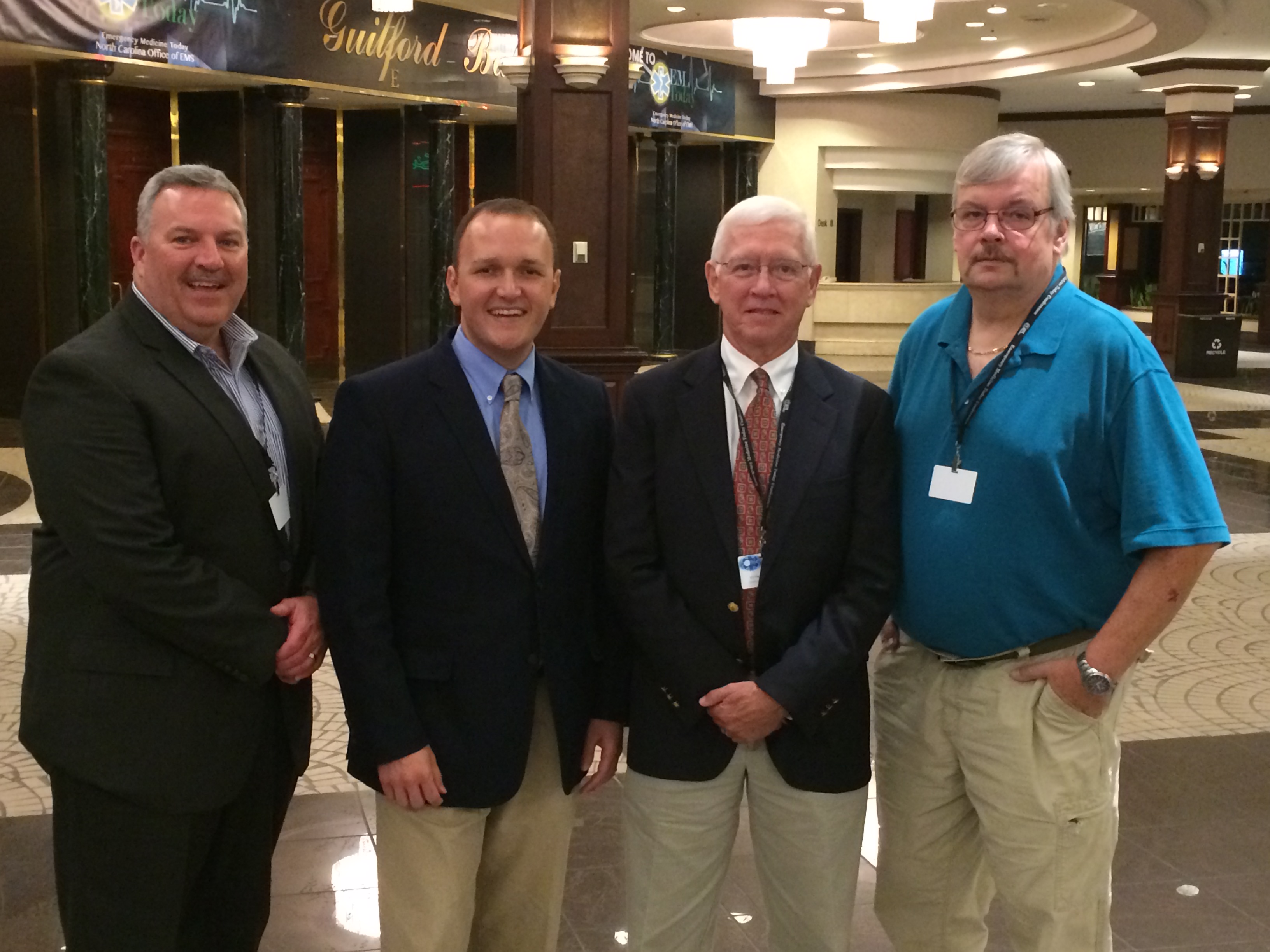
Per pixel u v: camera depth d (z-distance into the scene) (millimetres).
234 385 2250
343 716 4453
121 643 2105
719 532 2160
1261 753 4141
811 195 17703
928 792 2357
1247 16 12625
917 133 17828
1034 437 2098
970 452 2156
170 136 12203
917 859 2412
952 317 2260
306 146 13453
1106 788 2193
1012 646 2162
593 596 2328
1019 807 2180
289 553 2250
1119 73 17172
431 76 12414
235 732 2180
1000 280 2107
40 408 2080
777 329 2160
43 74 10188
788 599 2150
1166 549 2016
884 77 16688
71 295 10578
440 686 2180
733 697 2113
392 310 13773
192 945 2355
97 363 2066
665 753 2209
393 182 13570
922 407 2254
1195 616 5879
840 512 2168
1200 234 16953
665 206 16078
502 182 14812
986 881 2488
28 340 10844
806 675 2094
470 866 2252
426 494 2146
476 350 2219
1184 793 3807
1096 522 2131
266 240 12250
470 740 2170
